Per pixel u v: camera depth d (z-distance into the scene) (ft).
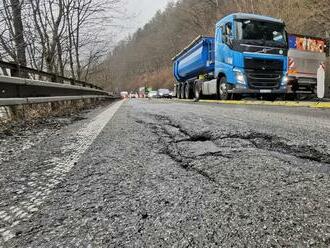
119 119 17.33
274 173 6.13
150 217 4.30
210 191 5.24
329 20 69.82
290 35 39.37
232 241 3.60
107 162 7.47
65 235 3.89
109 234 3.86
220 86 38.96
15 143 10.61
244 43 33.83
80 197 5.19
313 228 3.87
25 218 4.45
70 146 9.73
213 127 12.37
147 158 7.72
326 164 6.79
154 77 292.81
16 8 27.12
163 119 16.20
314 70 40.45
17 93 16.31
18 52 27.58
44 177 6.46
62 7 37.47
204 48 44.93
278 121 14.43
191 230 3.88
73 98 28.17
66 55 45.55
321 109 22.21
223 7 146.41
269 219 4.14
